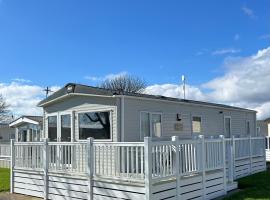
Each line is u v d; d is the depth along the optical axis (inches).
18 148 467.2
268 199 377.7
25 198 428.5
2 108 1996.8
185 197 359.6
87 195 372.8
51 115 615.5
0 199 424.2
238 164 547.8
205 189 390.0
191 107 668.1
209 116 725.9
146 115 557.9
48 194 416.8
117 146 349.1
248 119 904.3
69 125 583.2
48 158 421.4
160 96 621.9
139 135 539.8
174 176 346.3
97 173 364.5
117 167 347.6
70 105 584.1
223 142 431.8
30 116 966.4
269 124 1460.4
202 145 391.5
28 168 448.1
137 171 331.6
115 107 520.4
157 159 330.6
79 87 561.0
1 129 1523.1
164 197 334.0
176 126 621.0
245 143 580.7
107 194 354.3
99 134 537.6
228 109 794.8
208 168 398.3
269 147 895.1
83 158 383.6
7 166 852.0
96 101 545.3
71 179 391.2
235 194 412.2
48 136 619.5
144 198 323.6
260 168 633.0
